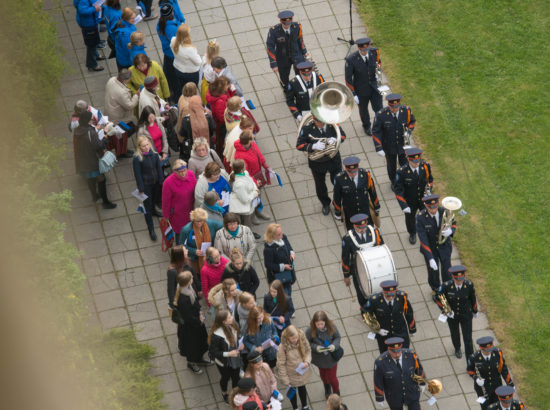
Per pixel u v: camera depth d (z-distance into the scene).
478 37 48.50
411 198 37.75
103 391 29.09
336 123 37.75
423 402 33.81
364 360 35.16
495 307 36.97
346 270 34.91
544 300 37.09
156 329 36.28
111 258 38.91
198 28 49.25
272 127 44.31
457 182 41.84
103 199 40.44
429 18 49.62
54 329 25.09
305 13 49.94
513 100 45.34
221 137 40.16
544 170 42.16
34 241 26.70
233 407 29.23
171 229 37.16
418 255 38.91
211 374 34.69
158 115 39.84
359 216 34.19
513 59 47.34
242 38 48.62
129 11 42.81
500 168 42.34
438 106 45.22
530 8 49.94
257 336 31.12
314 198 41.25
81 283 29.08
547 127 44.06
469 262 38.69
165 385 34.38
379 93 42.53
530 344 35.59
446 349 35.56
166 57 43.84
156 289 37.75
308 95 41.09
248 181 36.41
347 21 49.44
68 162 42.16
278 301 32.38
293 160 42.88
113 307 37.06
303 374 31.06
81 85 46.12
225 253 34.53
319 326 30.73
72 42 48.56
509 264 38.47
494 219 40.28
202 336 33.31
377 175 42.25
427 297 37.38
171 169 42.03
